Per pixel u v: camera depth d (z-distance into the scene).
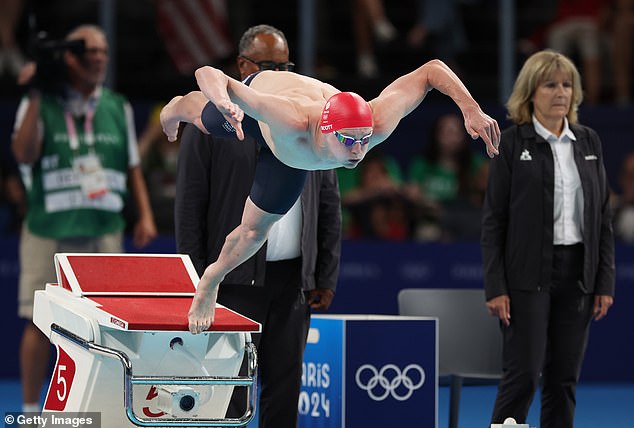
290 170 15.75
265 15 45.47
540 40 45.53
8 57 43.34
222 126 16.25
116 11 44.28
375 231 37.44
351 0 45.84
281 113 14.49
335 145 14.26
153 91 44.00
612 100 45.78
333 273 21.95
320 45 45.03
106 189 27.66
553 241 22.08
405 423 22.62
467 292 26.28
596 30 44.72
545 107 22.22
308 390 23.86
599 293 22.58
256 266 20.52
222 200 20.95
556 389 22.44
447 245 36.12
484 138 14.80
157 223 36.25
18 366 36.25
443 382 25.73
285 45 21.28
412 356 22.72
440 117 38.59
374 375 22.47
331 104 14.32
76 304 18.64
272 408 20.89
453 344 25.94
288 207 16.12
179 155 21.28
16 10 43.56
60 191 27.30
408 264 36.00
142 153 36.72
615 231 37.72
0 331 36.06
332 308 35.62
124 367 16.97
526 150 22.27
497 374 25.19
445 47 44.09
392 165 38.97
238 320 17.81
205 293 17.03
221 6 42.38
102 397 17.80
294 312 20.95
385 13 46.81
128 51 44.66
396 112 14.87
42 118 27.25
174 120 17.16
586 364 37.19
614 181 40.25
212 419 17.50
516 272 22.03
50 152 27.30
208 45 42.22
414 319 22.75
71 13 43.19
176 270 19.97
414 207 37.62
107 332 17.59
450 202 38.09
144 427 17.11
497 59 46.19
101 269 19.62
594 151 22.64
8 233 37.00
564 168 22.28
